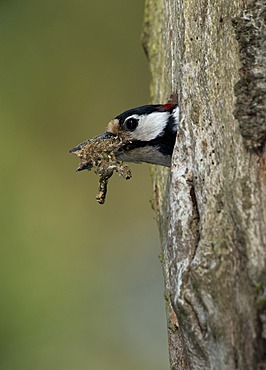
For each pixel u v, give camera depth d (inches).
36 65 585.0
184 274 260.4
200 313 251.0
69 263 544.1
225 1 284.8
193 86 288.0
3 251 540.4
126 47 585.9
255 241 238.5
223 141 267.0
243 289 236.1
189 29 295.7
